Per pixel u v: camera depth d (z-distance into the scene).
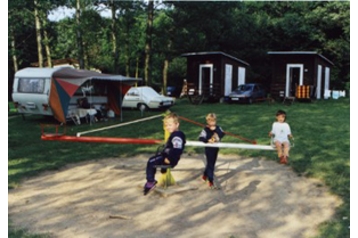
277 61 24.55
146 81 24.70
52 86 14.61
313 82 23.97
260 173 7.53
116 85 16.83
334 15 32.41
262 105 21.61
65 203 5.87
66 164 8.45
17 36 34.69
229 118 15.37
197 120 14.80
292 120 14.59
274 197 6.11
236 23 33.84
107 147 10.29
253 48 35.44
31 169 7.86
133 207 5.69
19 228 4.85
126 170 7.90
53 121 15.98
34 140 11.32
